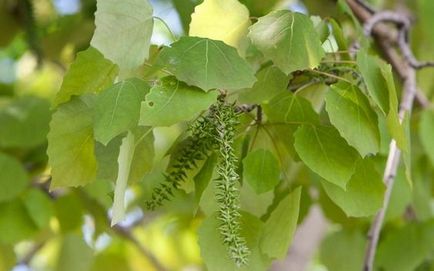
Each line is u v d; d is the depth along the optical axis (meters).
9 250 1.28
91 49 0.88
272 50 0.89
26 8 1.36
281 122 0.92
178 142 0.92
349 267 1.22
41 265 1.83
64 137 0.90
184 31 1.19
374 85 0.89
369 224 1.23
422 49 1.43
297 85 0.94
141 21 0.86
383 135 0.93
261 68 0.92
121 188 0.85
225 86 0.86
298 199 0.90
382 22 1.20
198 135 0.88
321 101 0.96
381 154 1.03
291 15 0.90
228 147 0.87
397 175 1.19
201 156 0.90
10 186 1.22
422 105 1.21
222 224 0.87
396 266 1.20
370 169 0.92
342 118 0.88
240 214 0.90
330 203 1.10
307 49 0.90
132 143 0.86
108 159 0.90
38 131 1.28
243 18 0.91
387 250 1.21
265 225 0.91
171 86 0.86
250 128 0.93
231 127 0.88
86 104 0.90
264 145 0.93
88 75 0.89
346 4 1.06
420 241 1.20
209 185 0.91
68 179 0.91
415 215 1.27
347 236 1.22
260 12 1.18
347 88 0.90
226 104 0.89
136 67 0.86
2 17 1.38
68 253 1.31
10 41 1.40
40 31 1.43
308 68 0.89
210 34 0.92
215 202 0.91
